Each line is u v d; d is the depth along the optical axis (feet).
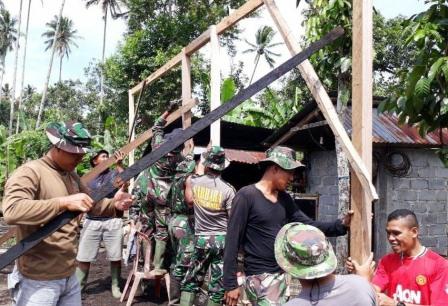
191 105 19.29
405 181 25.02
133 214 20.65
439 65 10.71
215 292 15.39
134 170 7.76
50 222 7.94
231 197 15.34
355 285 7.52
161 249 19.26
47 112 82.07
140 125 59.57
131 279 20.62
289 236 7.60
